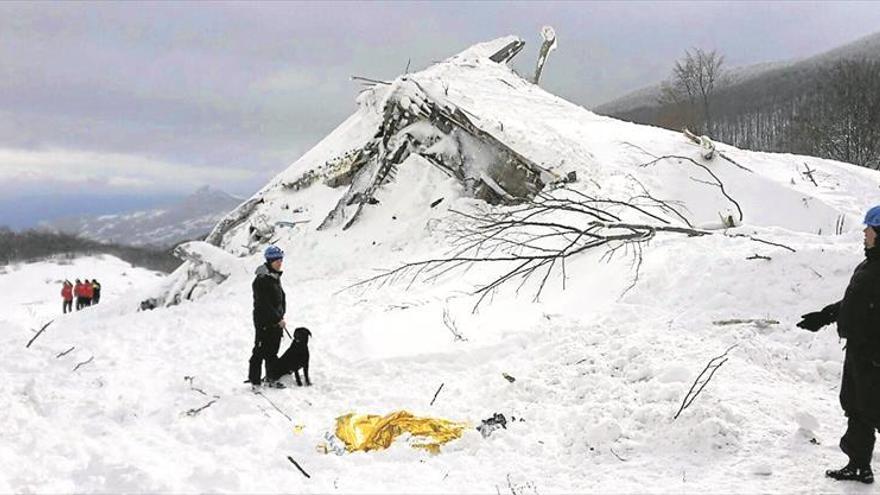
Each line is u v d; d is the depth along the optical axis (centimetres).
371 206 1777
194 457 575
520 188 1648
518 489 495
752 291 812
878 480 451
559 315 899
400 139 1827
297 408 694
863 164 3266
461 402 686
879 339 424
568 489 486
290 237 1794
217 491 496
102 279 6244
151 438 615
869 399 426
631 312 827
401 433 596
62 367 833
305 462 560
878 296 423
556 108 2083
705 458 508
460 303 1046
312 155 2048
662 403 593
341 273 1565
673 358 678
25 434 606
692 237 1007
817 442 512
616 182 1525
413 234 1645
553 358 741
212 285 1650
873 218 432
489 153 1716
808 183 1659
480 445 574
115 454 570
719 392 595
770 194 1555
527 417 625
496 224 1052
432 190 1739
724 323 758
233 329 1088
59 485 511
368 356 857
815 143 3509
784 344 718
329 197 1878
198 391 749
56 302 4169
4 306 3822
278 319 760
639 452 533
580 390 652
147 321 1255
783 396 599
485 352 814
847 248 852
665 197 1555
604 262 1028
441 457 563
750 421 549
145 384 786
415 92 1803
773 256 859
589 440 555
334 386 766
